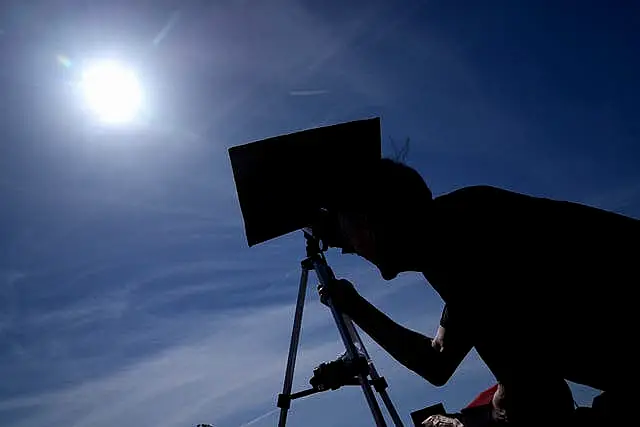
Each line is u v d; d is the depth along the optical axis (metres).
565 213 1.43
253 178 2.18
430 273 1.57
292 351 2.49
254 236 2.35
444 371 1.86
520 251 1.40
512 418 1.61
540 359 1.48
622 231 1.36
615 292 1.31
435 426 1.92
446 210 1.53
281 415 2.41
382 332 2.03
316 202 2.18
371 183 1.58
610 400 1.39
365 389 2.17
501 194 1.54
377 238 1.60
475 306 1.50
